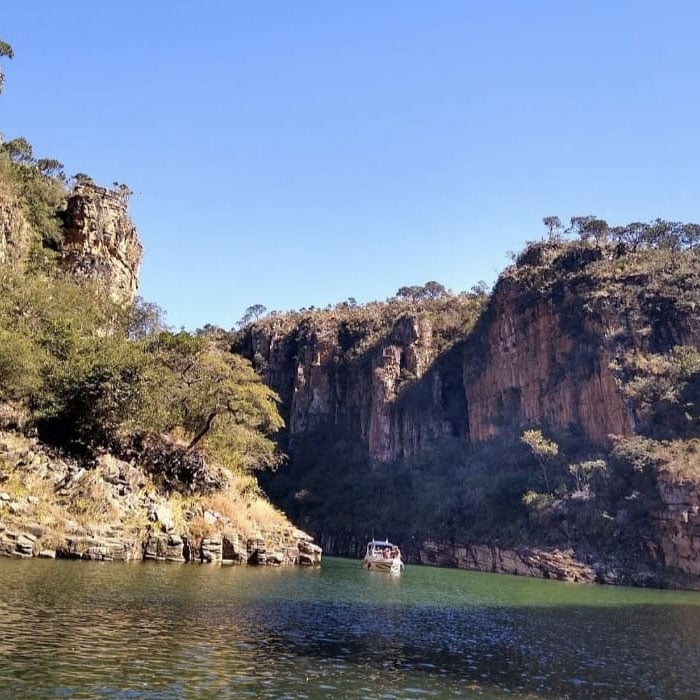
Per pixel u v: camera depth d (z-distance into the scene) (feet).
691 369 322.75
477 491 376.07
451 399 495.41
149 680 44.52
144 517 129.39
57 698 39.45
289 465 572.51
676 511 265.75
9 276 169.07
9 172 217.77
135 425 146.92
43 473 121.60
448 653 65.36
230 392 164.25
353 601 101.91
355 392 575.79
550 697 51.47
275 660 54.39
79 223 231.91
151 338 187.52
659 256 395.75
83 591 77.71
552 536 309.22
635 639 86.58
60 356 151.12
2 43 235.20
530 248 464.24
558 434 363.56
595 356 359.66
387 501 450.71
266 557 148.46
